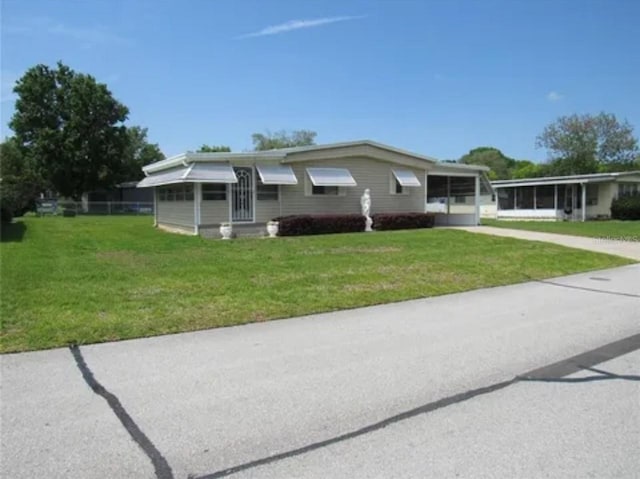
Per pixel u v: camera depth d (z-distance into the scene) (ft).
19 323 19.57
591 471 9.87
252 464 10.19
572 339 19.07
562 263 39.63
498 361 16.48
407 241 51.60
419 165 73.15
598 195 105.40
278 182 60.23
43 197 170.91
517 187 115.65
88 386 14.06
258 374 15.12
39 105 152.35
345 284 28.99
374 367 15.81
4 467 9.98
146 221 95.50
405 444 10.96
